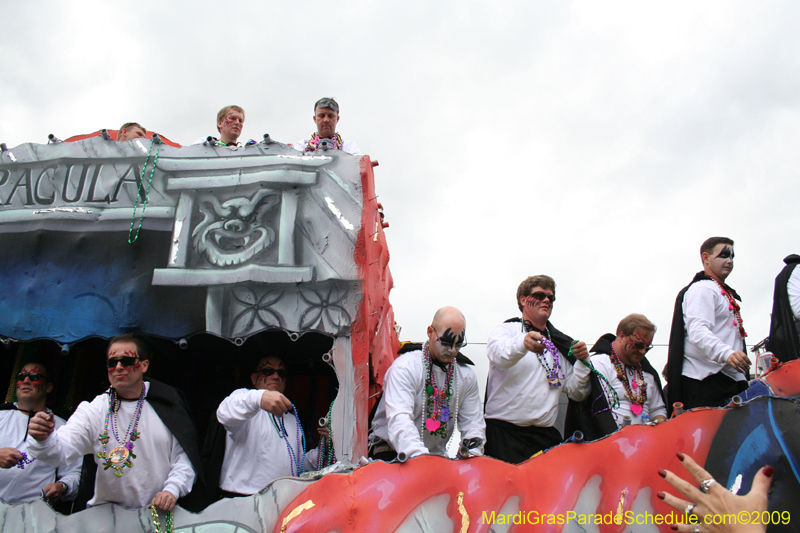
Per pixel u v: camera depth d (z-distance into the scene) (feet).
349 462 12.80
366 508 10.66
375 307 16.08
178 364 20.02
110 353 12.19
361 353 14.07
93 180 15.92
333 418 13.57
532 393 14.11
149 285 14.83
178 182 15.69
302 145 20.57
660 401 15.87
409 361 13.50
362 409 13.69
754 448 11.00
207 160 15.83
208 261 14.96
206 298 14.65
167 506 11.37
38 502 11.61
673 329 16.30
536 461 11.35
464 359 14.39
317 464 14.56
